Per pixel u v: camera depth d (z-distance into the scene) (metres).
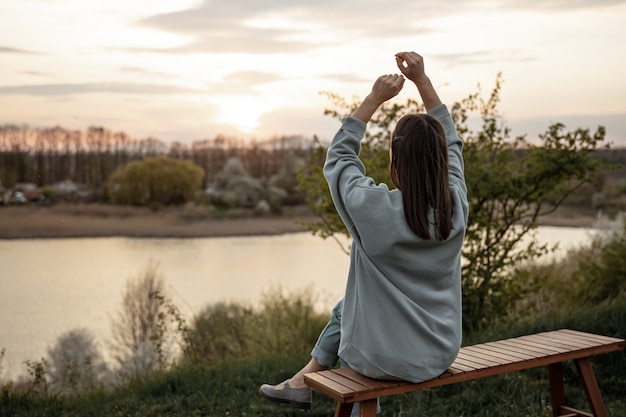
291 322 8.49
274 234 29.94
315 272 17.27
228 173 42.78
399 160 2.47
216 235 29.88
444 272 2.50
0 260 21.19
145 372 6.43
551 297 7.37
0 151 36.84
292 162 41.91
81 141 43.28
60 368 7.07
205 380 4.79
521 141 6.33
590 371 3.16
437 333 2.49
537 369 4.61
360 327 2.50
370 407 2.51
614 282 7.18
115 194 39.81
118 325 9.70
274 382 4.67
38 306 13.03
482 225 6.29
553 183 6.27
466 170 6.14
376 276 2.45
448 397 4.28
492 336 5.36
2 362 8.45
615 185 20.50
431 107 2.82
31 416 4.45
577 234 17.55
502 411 3.89
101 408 4.50
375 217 2.40
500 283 6.32
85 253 23.25
